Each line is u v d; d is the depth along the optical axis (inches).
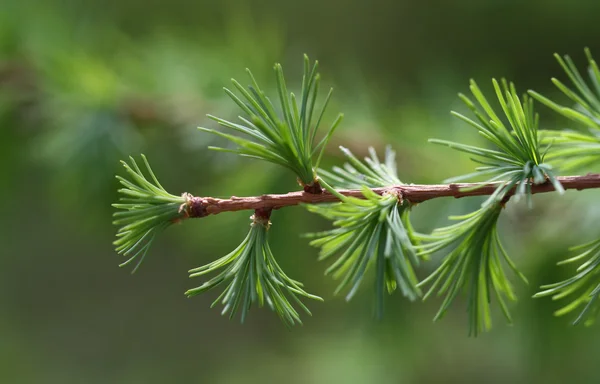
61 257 65.3
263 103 18.0
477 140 26.4
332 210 17.9
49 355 65.8
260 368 61.7
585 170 21.0
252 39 30.0
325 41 52.2
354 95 29.6
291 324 18.2
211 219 28.8
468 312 18.6
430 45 47.9
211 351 64.9
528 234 24.7
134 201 18.3
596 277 22.5
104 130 28.4
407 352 29.9
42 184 49.6
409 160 26.7
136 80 30.1
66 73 29.3
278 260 28.4
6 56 30.4
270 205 18.4
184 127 28.8
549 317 24.7
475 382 43.0
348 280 18.0
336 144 27.0
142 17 43.3
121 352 66.1
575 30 42.2
